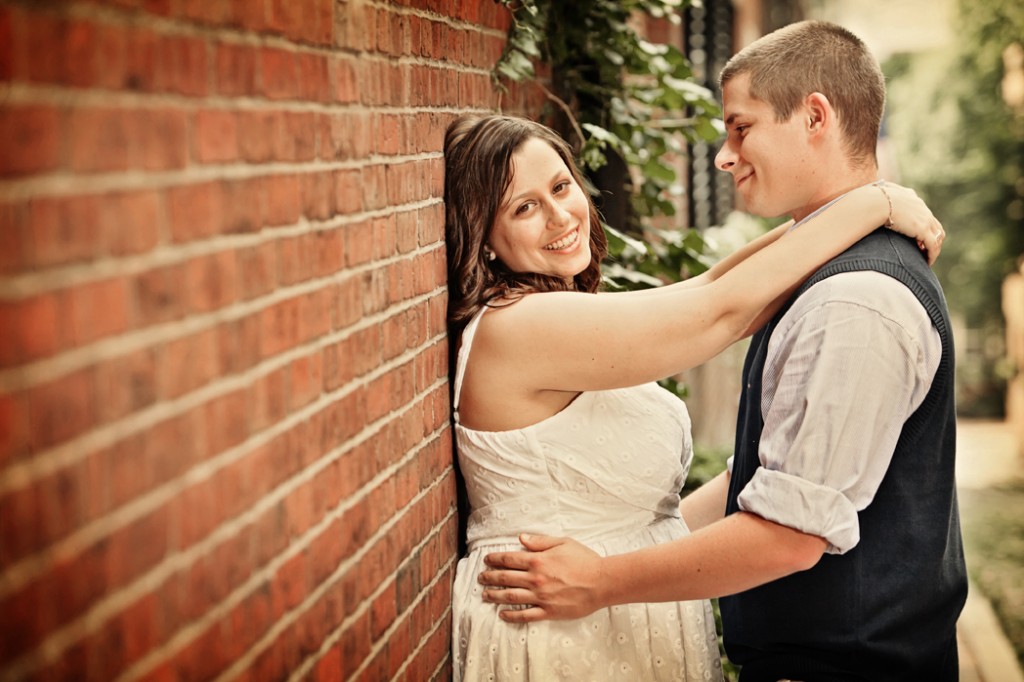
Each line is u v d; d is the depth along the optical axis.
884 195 2.07
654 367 2.13
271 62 1.42
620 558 2.11
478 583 2.34
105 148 1.08
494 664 2.25
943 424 2.06
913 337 1.94
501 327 2.25
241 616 1.37
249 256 1.37
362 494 1.80
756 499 1.98
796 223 2.28
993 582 7.18
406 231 2.02
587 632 2.25
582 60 3.58
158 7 1.17
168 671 1.21
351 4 1.71
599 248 2.64
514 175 2.31
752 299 2.05
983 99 17.23
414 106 2.06
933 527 2.07
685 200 6.23
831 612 2.06
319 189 1.58
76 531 1.05
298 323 1.52
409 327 2.04
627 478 2.32
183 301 1.22
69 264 1.03
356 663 1.78
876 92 2.13
